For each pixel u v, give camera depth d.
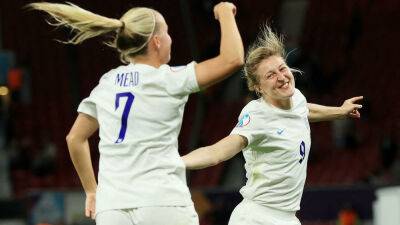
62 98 78.56
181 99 14.69
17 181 66.75
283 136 17.69
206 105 71.81
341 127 64.38
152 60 14.95
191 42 39.56
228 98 73.94
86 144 15.62
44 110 77.12
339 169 62.59
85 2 78.25
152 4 72.75
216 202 47.88
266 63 17.56
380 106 68.25
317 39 77.81
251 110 17.73
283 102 17.83
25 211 50.41
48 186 66.25
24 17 85.31
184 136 70.38
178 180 14.52
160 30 14.93
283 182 17.89
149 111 14.56
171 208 14.24
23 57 81.25
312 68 66.69
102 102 15.04
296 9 82.56
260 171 17.94
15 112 75.38
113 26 14.67
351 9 79.75
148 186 14.24
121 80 14.98
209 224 47.72
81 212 48.91
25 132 74.75
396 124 65.75
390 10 78.19
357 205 45.88
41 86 79.94
